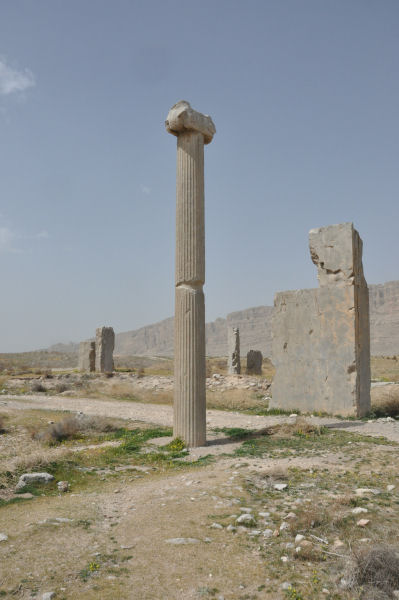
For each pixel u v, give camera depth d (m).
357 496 7.25
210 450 11.51
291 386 17.42
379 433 12.64
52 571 5.11
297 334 17.41
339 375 16.19
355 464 9.27
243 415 18.00
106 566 5.25
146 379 30.30
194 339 12.12
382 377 33.94
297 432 12.71
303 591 4.64
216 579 4.91
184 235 12.29
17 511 7.30
